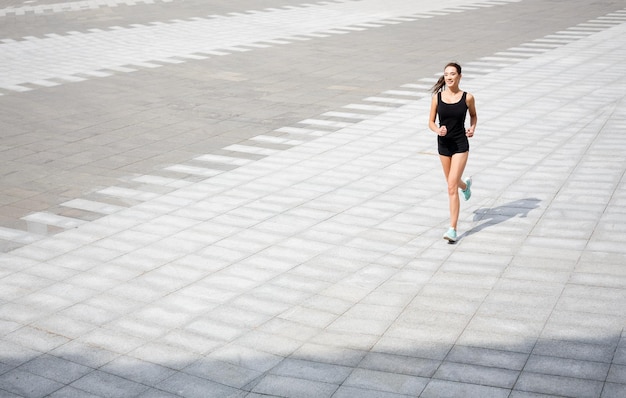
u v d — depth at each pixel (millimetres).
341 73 20828
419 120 15844
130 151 14219
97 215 11055
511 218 10273
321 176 12453
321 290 8484
